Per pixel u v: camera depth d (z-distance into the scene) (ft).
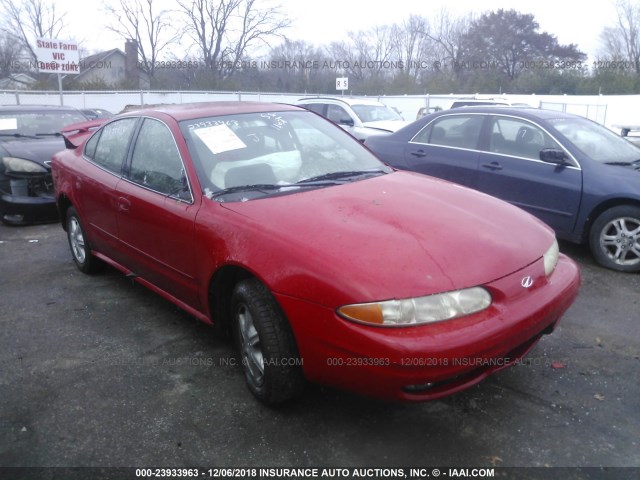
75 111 28.58
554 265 10.04
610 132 19.61
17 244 20.43
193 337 12.60
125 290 15.51
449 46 136.46
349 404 9.91
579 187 16.98
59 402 10.14
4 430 9.36
